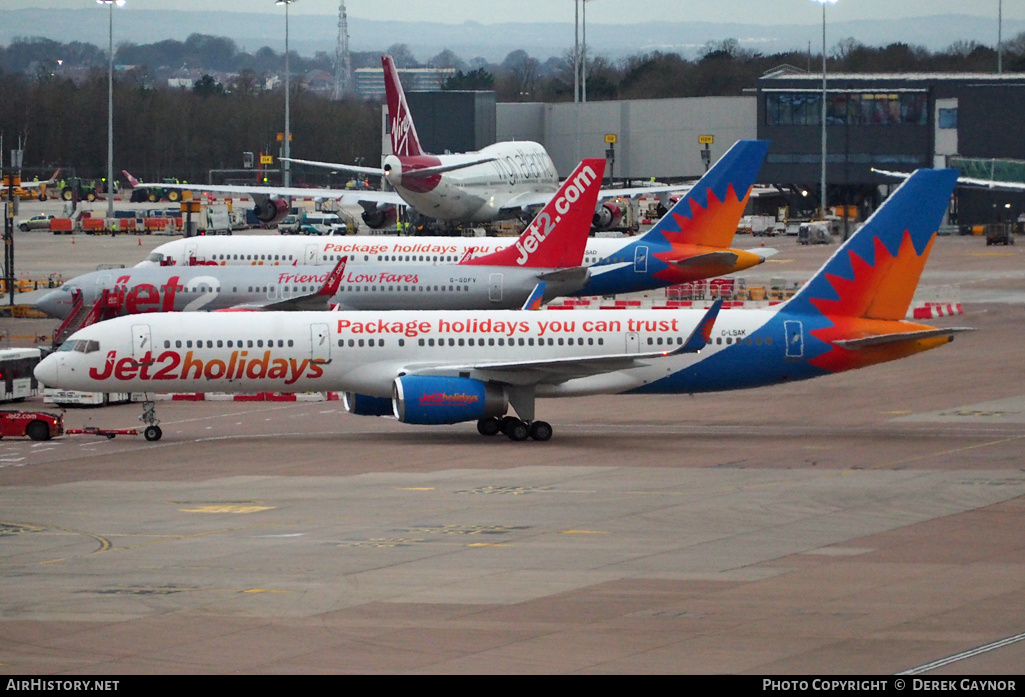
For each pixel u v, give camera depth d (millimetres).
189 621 85312
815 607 88000
